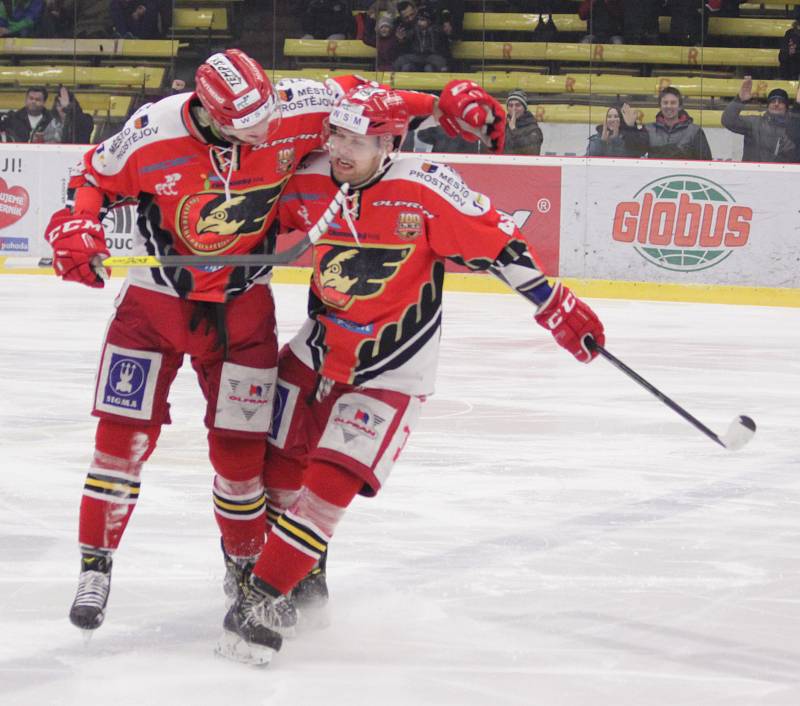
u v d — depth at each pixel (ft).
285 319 69.15
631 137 89.40
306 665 21.26
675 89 87.86
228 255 21.56
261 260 20.71
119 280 87.10
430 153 89.92
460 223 20.93
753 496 34.17
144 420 21.95
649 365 56.65
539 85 94.38
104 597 21.80
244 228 21.74
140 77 97.96
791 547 29.30
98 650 21.77
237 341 22.04
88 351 56.95
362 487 21.26
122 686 20.06
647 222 85.40
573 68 94.48
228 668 20.98
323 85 22.20
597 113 91.25
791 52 92.27
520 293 21.81
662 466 37.50
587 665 21.48
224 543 23.52
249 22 97.76
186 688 20.02
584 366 55.67
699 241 84.58
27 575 26.08
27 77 97.55
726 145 89.76
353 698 19.74
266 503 23.98
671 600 25.23
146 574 26.32
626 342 63.72
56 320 66.59
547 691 20.21
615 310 77.15
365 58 97.25
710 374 54.49
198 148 21.16
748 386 51.72
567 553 28.53
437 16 95.76
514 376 52.75
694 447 40.19
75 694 19.67
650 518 31.71
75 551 27.89
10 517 30.58
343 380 21.49
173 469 35.70
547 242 87.51
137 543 28.55
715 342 64.13
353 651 22.04
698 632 23.30
